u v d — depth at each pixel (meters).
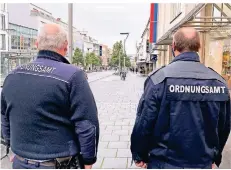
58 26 2.08
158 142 2.03
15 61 32.94
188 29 2.10
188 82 1.95
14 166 1.99
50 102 1.87
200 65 2.04
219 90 1.99
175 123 1.94
